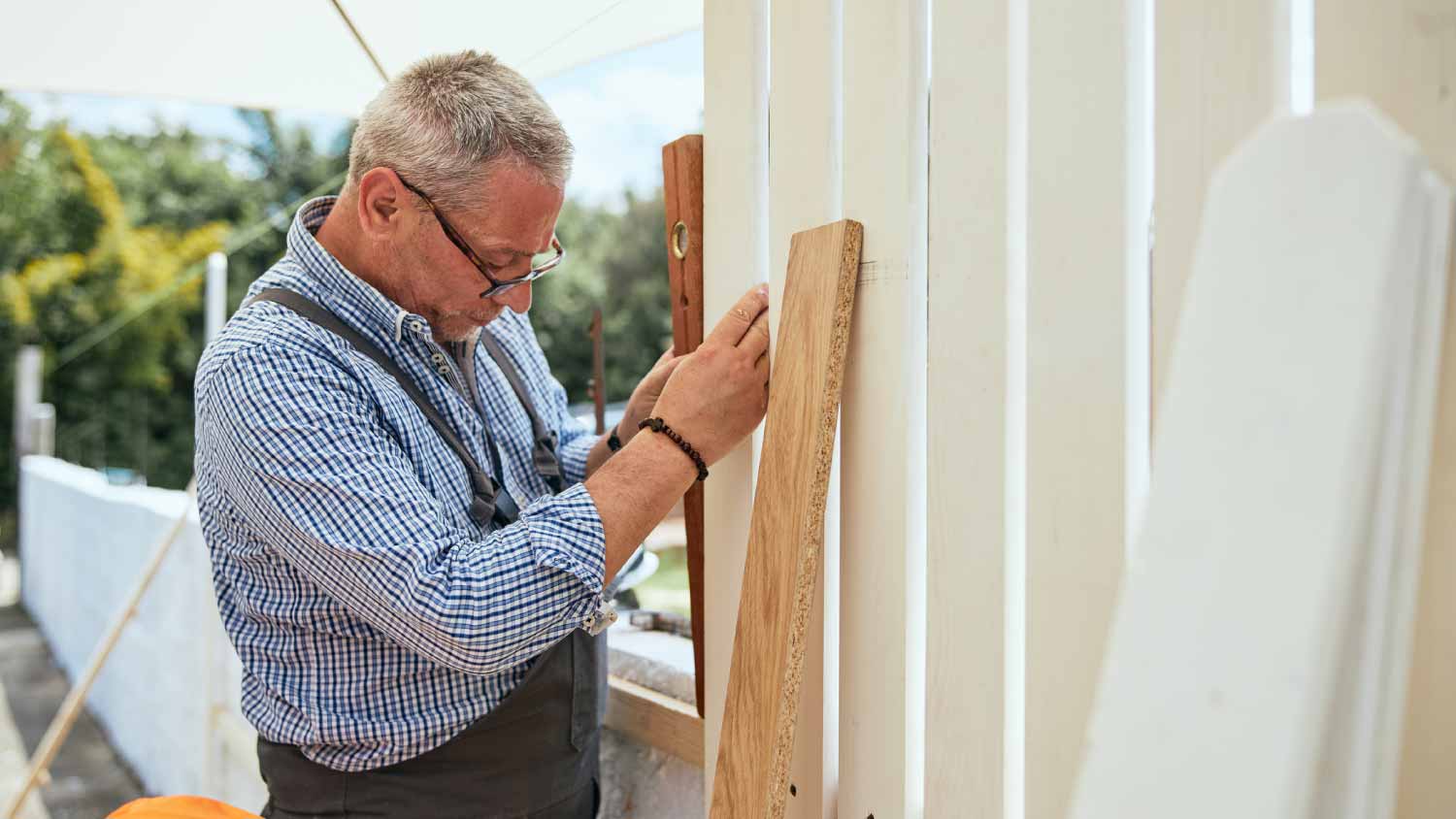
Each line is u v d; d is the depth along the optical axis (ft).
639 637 6.53
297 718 4.47
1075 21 2.97
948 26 3.36
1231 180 1.75
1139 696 1.73
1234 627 1.65
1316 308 1.64
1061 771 3.06
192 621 12.02
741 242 4.46
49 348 45.88
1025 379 3.15
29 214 45.96
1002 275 3.21
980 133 3.26
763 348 4.22
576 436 5.87
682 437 4.11
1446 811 2.37
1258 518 1.65
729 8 4.49
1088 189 2.95
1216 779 1.64
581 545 3.93
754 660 3.81
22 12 7.14
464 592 3.81
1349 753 1.67
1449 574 2.34
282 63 8.11
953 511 3.38
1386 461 1.64
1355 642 1.64
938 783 3.46
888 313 3.65
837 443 3.96
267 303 4.41
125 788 14.51
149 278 47.24
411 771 4.46
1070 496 3.02
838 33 3.92
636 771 5.88
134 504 15.29
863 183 3.73
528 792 4.65
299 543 3.97
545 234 4.53
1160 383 2.79
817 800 4.13
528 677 4.58
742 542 4.52
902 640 3.65
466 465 4.63
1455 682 2.35
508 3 6.41
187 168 48.49
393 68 7.86
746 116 4.41
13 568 34.47
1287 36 2.57
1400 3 2.33
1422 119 2.30
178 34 7.55
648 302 42.57
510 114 4.31
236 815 4.11
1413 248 1.62
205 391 4.17
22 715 18.22
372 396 4.31
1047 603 3.08
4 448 43.62
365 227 4.42
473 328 4.82
